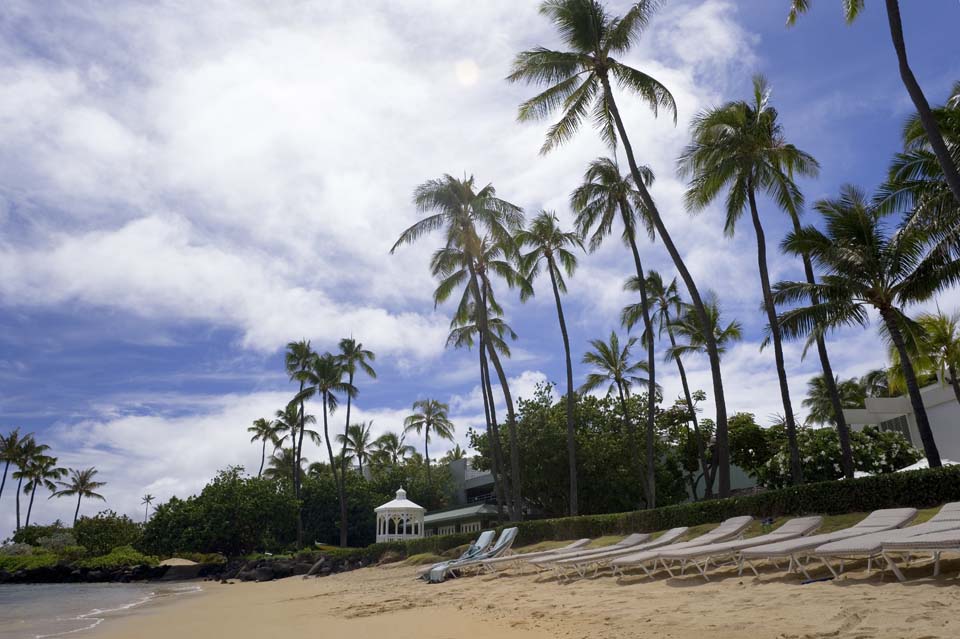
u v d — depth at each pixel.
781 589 8.84
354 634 9.27
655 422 44.03
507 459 41.28
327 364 55.12
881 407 39.97
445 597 13.65
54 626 14.65
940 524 8.77
